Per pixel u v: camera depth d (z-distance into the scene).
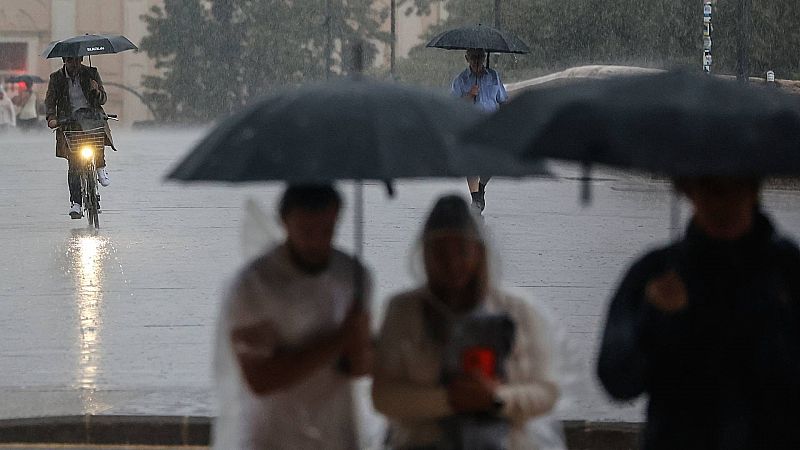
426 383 12.80
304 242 12.91
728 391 11.80
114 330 30.20
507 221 51.28
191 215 54.34
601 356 12.16
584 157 10.59
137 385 24.62
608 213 54.78
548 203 59.16
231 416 13.29
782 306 11.76
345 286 13.15
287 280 13.00
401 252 41.62
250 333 12.97
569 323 30.45
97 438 21.86
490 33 53.22
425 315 12.87
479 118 12.78
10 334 29.77
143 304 33.59
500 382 12.60
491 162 12.24
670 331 11.80
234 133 12.49
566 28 138.62
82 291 35.62
